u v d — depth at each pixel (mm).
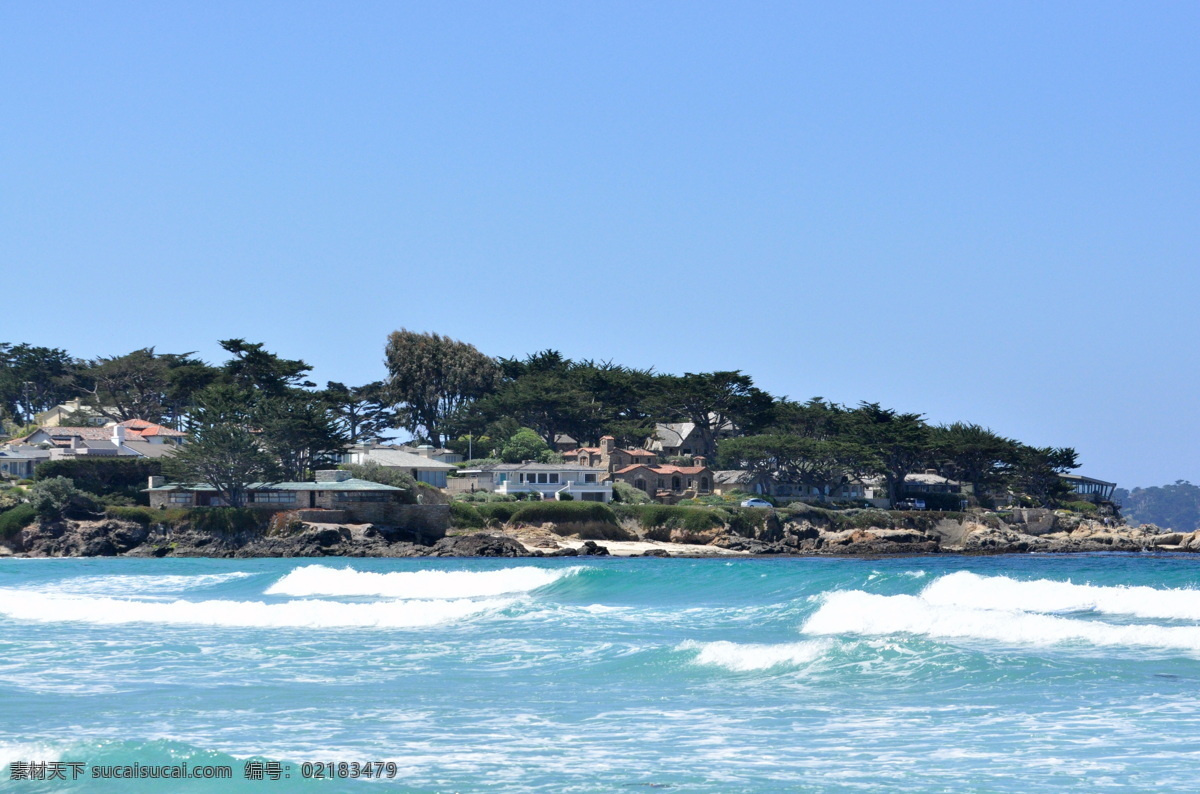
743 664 53750
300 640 65062
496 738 39719
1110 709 42750
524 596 95000
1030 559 198875
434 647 61750
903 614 63625
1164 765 34875
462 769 35312
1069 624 58375
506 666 55500
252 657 58625
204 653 60000
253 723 42375
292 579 106062
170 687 49906
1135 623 67812
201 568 148250
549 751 37781
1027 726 40469
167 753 35625
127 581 117250
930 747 37844
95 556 187750
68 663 56719
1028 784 33219
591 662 55875
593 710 44719
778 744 38625
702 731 40781
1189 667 50438
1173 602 71688
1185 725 40000
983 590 79625
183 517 196875
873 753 37188
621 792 32844
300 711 44562
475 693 48500
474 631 68812
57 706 45531
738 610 76062
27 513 191875
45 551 187750
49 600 80375
